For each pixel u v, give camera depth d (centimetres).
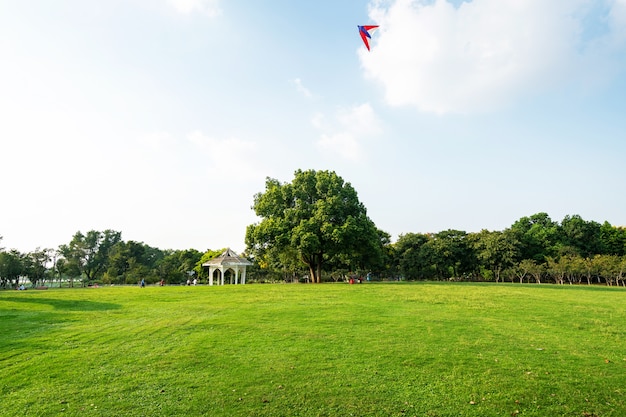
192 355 1045
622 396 785
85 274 9444
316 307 1942
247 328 1404
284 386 824
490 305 2041
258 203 4888
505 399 766
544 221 7531
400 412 707
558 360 1025
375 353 1072
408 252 6975
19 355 1048
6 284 7269
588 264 5459
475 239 6788
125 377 877
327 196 4512
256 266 7412
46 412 699
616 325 1520
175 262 8731
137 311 1825
